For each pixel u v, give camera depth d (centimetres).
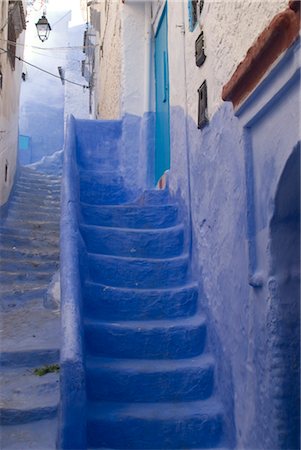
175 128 666
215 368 442
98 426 397
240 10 393
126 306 511
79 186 749
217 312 445
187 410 413
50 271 798
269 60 299
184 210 604
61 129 2158
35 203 1101
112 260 551
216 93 464
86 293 505
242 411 368
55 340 545
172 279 553
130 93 883
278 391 312
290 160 297
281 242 322
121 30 908
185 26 623
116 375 434
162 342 473
